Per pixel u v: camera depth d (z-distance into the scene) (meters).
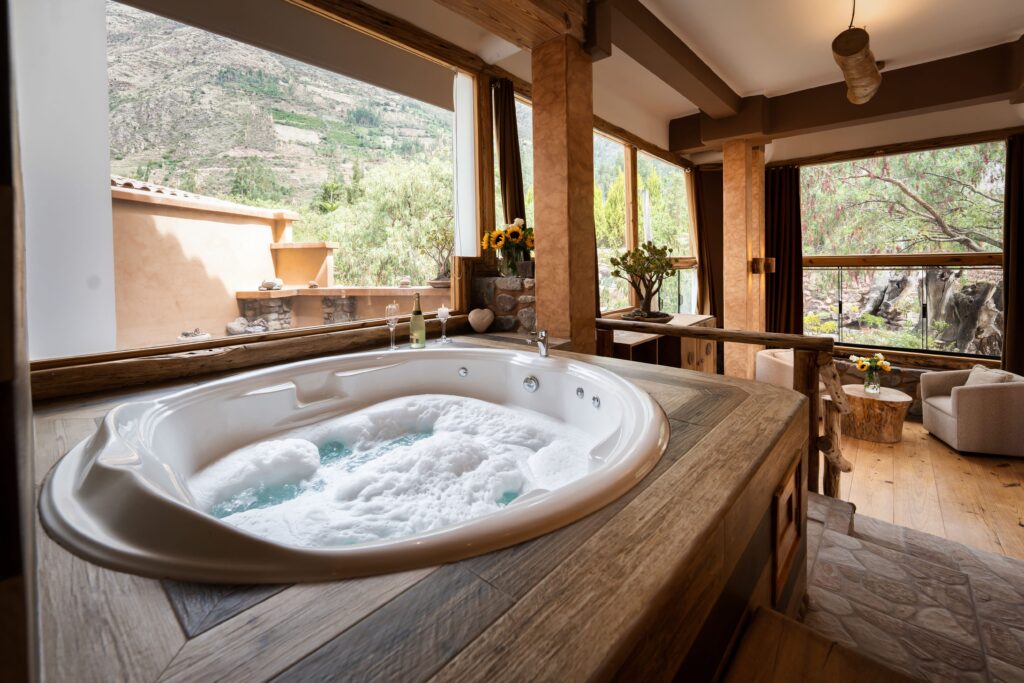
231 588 0.77
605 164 5.10
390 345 3.03
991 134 5.18
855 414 4.76
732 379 2.10
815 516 2.36
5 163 0.30
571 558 0.83
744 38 3.70
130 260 2.28
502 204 3.82
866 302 6.28
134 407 1.62
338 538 1.41
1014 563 2.02
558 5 2.64
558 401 2.31
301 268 2.98
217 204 2.59
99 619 0.69
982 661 1.46
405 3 3.04
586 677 0.59
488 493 1.71
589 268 3.11
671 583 0.78
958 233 6.21
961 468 4.03
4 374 0.30
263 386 2.13
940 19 3.46
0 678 0.32
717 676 0.99
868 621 1.64
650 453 1.24
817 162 6.27
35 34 1.81
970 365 5.52
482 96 3.62
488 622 0.69
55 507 0.97
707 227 6.52
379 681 0.59
